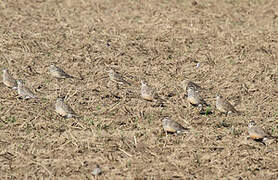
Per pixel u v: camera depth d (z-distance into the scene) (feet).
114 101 156.97
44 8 250.57
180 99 161.17
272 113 153.17
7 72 162.20
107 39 210.18
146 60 192.34
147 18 239.71
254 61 195.11
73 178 116.88
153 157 126.41
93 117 144.97
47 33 213.05
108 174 118.52
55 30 217.97
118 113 148.77
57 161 123.34
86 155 126.11
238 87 172.35
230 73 184.03
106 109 150.41
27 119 142.61
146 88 155.63
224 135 137.90
